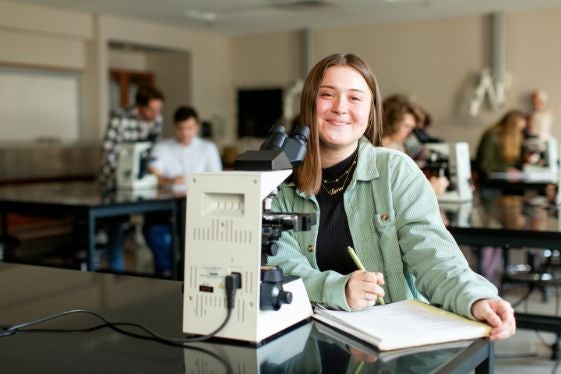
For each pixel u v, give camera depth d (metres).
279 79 9.62
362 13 8.12
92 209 3.67
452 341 1.17
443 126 8.54
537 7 7.79
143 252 6.73
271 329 1.18
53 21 7.55
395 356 1.09
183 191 4.52
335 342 1.17
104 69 8.09
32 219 5.94
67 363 1.07
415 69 8.66
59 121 7.95
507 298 4.62
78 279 1.71
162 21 8.61
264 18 8.43
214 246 1.17
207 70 9.67
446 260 1.43
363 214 1.61
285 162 1.19
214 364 1.06
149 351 1.13
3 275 1.77
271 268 1.19
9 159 7.10
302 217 1.20
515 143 5.79
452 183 3.62
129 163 4.69
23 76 7.53
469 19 8.27
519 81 8.07
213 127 9.77
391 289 1.56
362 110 1.57
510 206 3.38
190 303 1.20
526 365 3.31
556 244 2.48
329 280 1.37
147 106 5.13
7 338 1.21
